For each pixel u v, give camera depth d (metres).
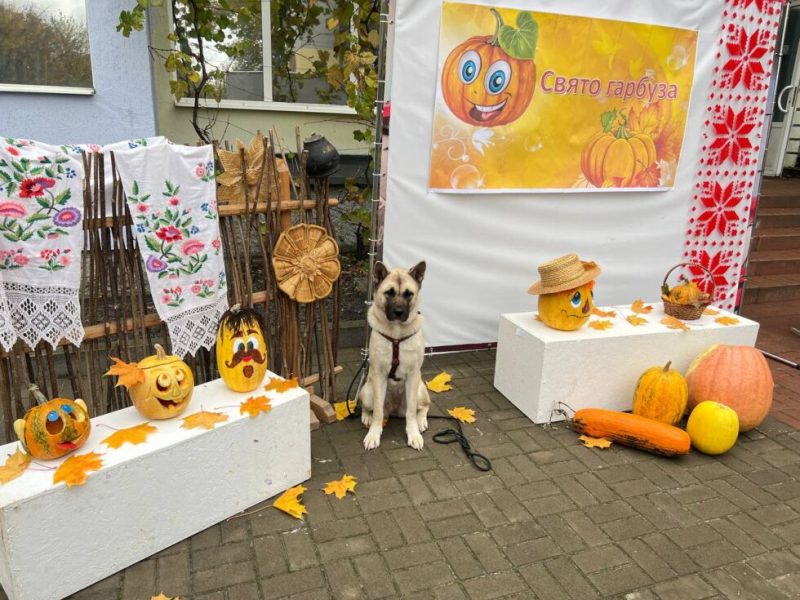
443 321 4.82
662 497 3.11
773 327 5.99
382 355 3.45
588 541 2.74
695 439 3.55
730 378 3.72
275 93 7.64
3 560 2.18
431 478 3.21
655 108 4.84
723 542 2.77
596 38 4.45
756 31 4.94
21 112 5.87
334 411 3.86
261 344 2.99
